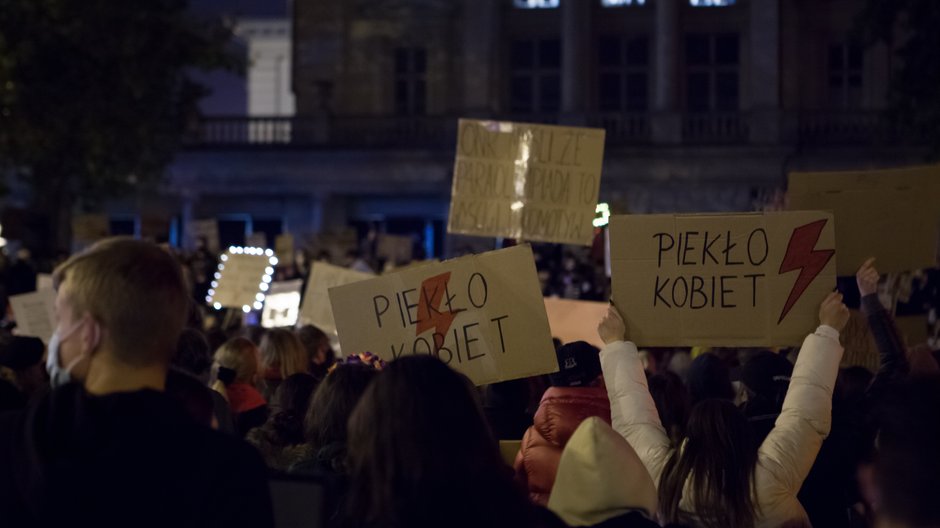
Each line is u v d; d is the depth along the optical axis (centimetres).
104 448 298
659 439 508
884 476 248
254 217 4516
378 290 611
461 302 606
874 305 643
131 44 3022
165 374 331
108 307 312
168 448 301
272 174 4347
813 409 499
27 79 2900
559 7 4425
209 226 2778
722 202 4122
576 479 353
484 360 604
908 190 774
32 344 706
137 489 297
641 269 582
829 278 570
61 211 3294
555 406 536
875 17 2611
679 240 579
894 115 2575
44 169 3198
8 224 2852
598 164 938
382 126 4394
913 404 246
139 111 3262
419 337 607
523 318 603
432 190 4306
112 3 3002
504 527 325
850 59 4291
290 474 337
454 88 4500
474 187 948
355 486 336
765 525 479
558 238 940
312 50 4553
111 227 4519
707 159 4116
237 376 745
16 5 2808
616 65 4428
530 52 4466
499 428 694
